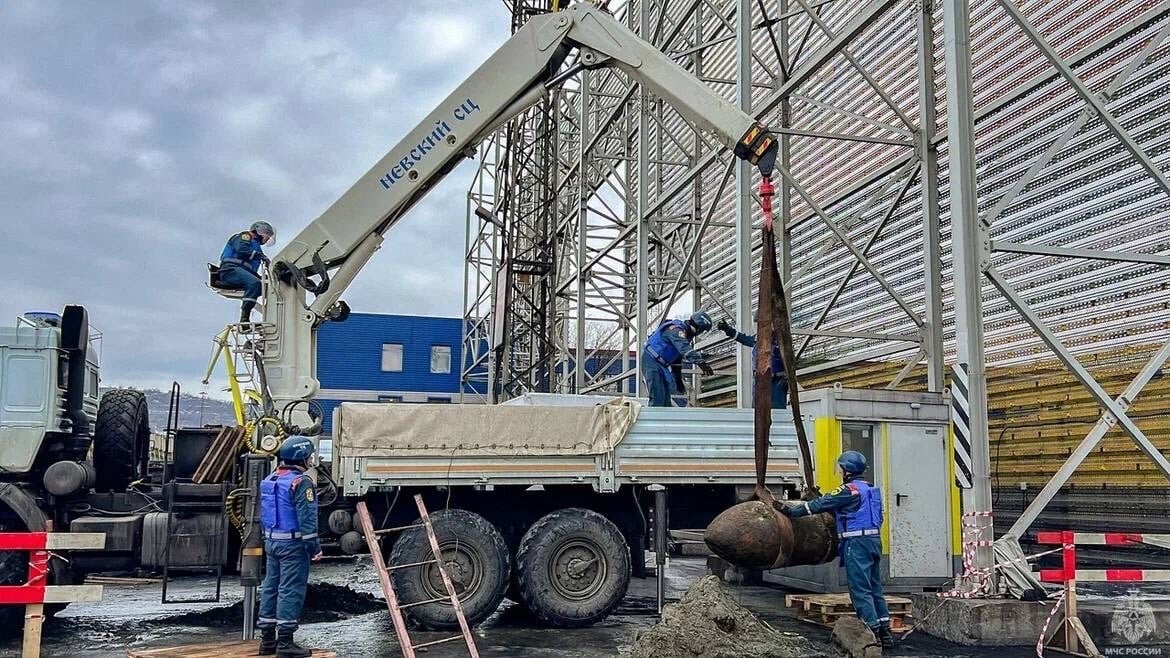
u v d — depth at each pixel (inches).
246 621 321.4
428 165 409.4
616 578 354.9
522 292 986.1
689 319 454.3
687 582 493.0
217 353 386.3
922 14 495.8
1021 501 487.2
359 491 338.6
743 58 505.7
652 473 363.6
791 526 301.9
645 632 291.4
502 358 932.0
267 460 331.0
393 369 1768.0
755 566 299.1
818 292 653.9
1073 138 455.8
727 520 297.1
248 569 319.3
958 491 401.4
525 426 355.3
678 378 451.8
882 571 386.6
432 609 337.7
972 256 353.1
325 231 401.4
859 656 295.1
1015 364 496.1
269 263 394.3
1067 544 311.1
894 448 396.2
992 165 514.0
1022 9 488.1
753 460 375.6
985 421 346.9
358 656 301.7
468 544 343.9
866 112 591.2
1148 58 414.6
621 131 853.8
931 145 488.7
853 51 606.5
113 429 394.6
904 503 394.0
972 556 340.8
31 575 260.4
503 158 1034.1
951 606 328.2
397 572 339.9
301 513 286.4
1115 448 432.1
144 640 331.3
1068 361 354.6
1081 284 453.4
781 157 622.8
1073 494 455.5
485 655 303.4
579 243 832.9
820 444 386.9
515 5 929.5
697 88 393.1
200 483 364.5
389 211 406.0
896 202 509.7
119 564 366.6
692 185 782.5
